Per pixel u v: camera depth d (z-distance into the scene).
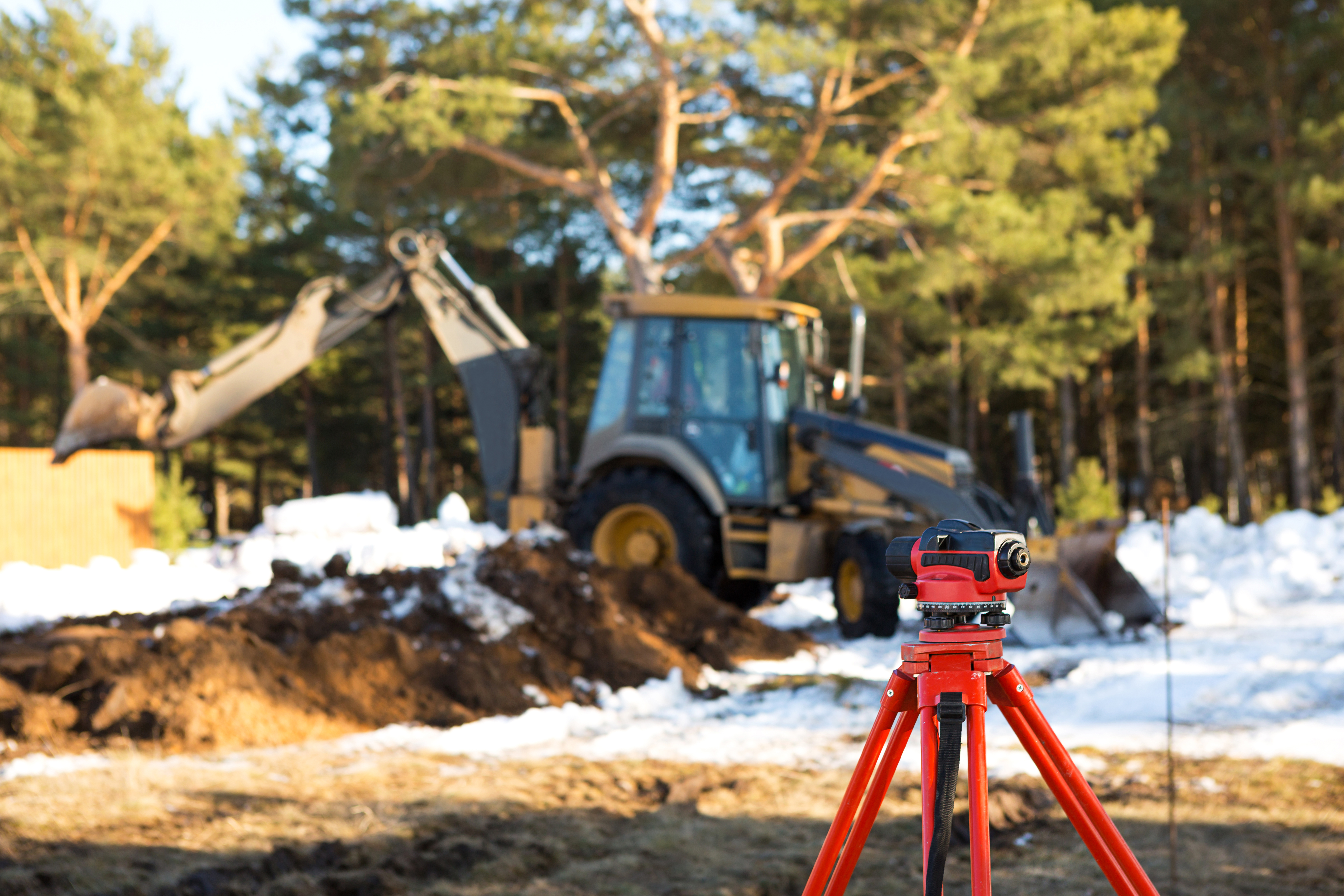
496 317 11.60
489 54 19.12
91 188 27.19
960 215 17.72
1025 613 8.55
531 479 11.10
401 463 37.25
